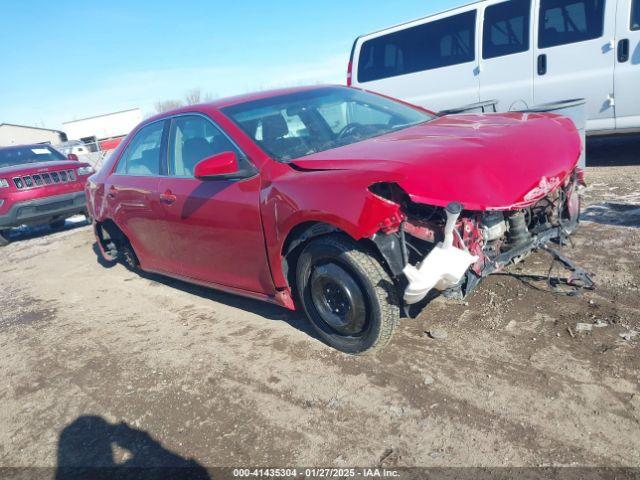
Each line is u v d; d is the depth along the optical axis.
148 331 4.14
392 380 2.85
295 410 2.76
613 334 2.89
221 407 2.91
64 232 9.35
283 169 3.20
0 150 9.66
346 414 2.65
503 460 2.19
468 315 3.36
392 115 4.16
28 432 3.05
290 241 3.17
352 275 2.91
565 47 6.71
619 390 2.46
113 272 6.14
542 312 3.24
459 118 3.85
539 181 2.87
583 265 3.78
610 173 6.46
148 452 2.66
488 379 2.71
